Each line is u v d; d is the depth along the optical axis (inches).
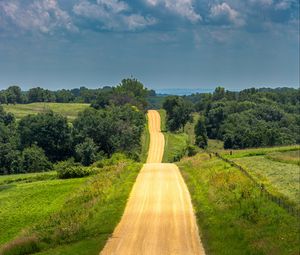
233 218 1330.0
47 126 4987.7
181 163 3090.6
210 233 1233.4
